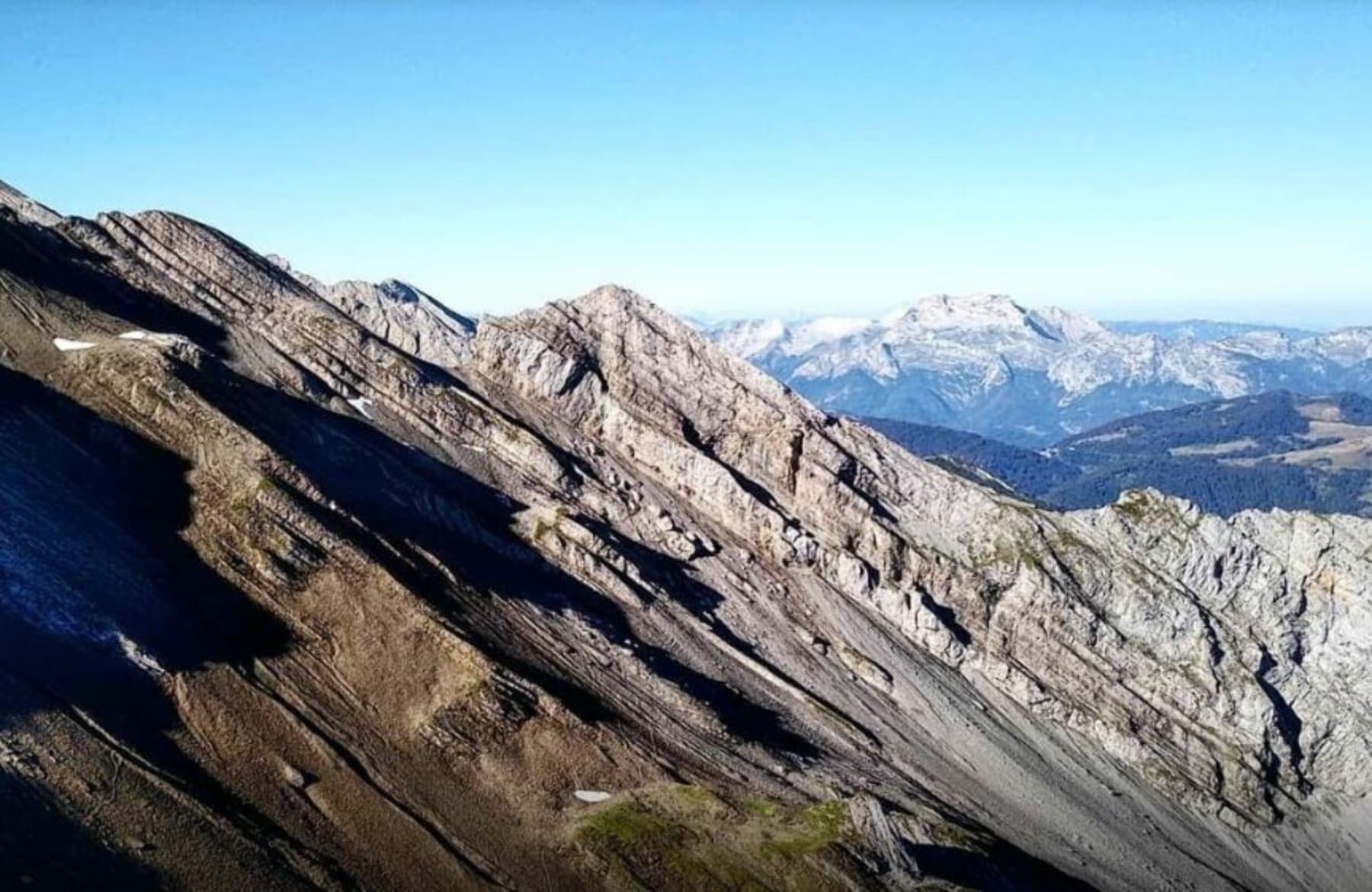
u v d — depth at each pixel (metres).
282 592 94.44
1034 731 142.75
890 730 128.00
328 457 117.00
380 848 77.56
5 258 121.50
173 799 70.69
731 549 147.62
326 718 86.25
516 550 124.19
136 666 79.19
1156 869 124.06
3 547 80.62
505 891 78.38
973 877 99.25
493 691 94.38
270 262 158.25
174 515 96.62
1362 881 140.12
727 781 100.81
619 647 112.25
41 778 66.56
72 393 104.06
